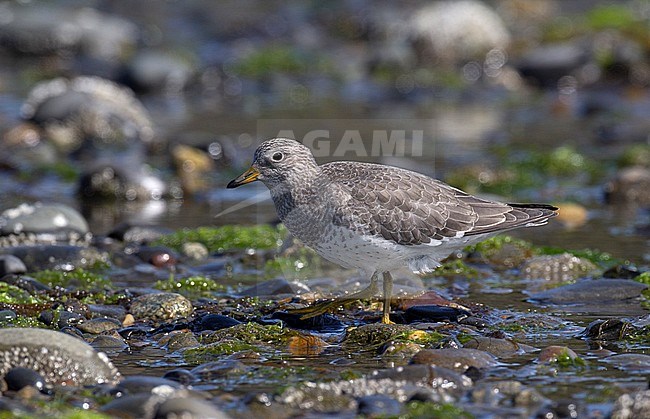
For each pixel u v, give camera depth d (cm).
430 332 1068
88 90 2462
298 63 3123
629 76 2875
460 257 1447
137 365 1000
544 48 3069
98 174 1894
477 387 915
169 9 3753
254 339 1068
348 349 1045
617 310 1190
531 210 1154
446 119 2581
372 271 1133
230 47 3341
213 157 2145
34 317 1142
